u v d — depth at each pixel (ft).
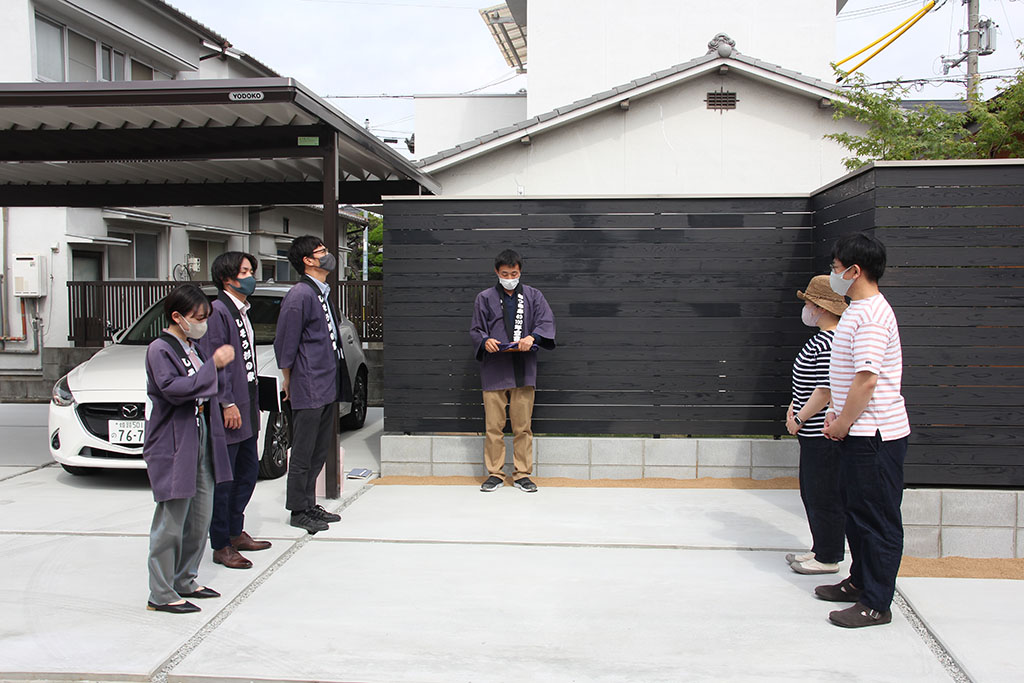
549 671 9.83
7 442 26.18
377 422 31.14
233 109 16.93
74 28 40.75
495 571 13.39
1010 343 13.78
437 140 46.65
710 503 17.72
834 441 12.37
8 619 11.37
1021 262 13.71
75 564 13.78
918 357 13.87
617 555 14.24
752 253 19.76
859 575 11.82
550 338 18.57
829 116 32.09
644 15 41.86
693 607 11.86
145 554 14.34
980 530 13.96
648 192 32.81
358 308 36.55
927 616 11.46
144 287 36.45
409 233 20.29
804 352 13.04
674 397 19.90
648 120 32.73
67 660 10.07
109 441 18.83
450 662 10.06
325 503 17.89
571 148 32.99
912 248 13.85
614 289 19.94
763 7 41.42
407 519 16.53
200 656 10.23
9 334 37.81
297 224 64.64
